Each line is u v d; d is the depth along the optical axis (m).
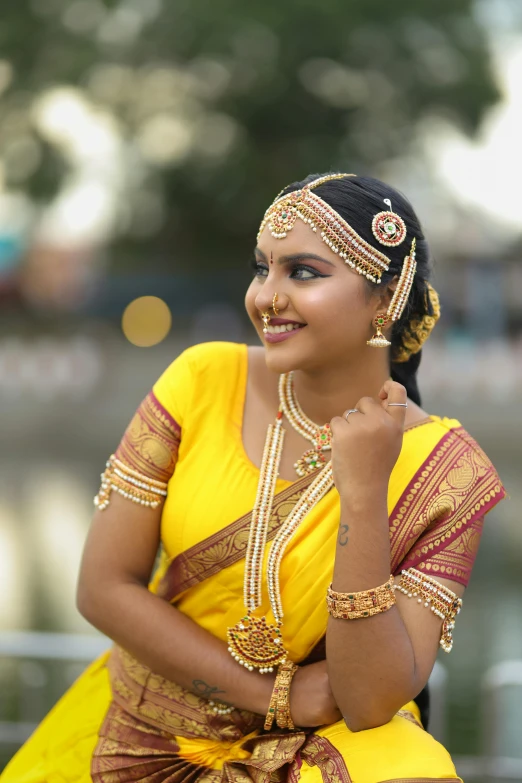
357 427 2.11
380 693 2.07
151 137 32.75
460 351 24.17
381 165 34.00
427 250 2.44
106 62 30.02
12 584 8.66
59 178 31.39
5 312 40.56
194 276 41.62
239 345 2.58
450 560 2.23
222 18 28.88
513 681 4.17
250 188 32.97
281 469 2.38
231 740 2.36
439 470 2.30
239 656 2.27
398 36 30.61
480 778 4.14
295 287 2.26
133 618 2.31
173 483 2.38
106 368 22.98
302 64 30.61
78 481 15.05
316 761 2.14
